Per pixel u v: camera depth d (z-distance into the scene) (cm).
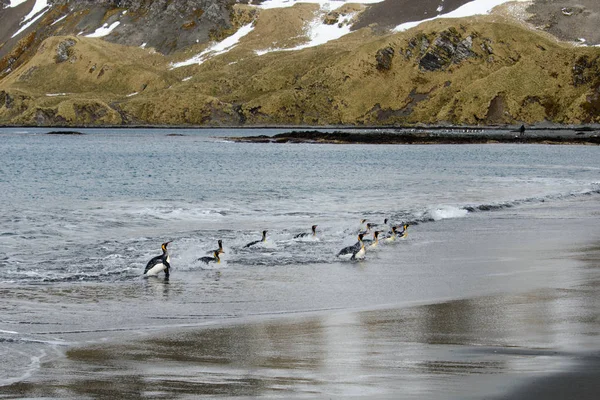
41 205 4422
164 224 3534
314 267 2367
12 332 1462
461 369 1123
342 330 1443
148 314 1659
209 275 2220
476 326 1430
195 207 4297
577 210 4091
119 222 3600
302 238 2966
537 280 2000
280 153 12381
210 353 1272
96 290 1981
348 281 2095
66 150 13450
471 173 7488
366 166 8731
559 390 991
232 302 1806
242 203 4534
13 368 1179
